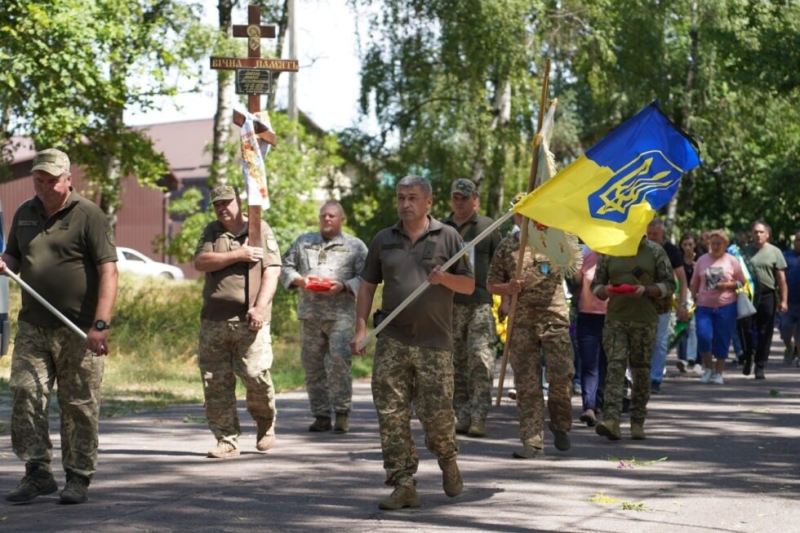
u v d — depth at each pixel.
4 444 10.21
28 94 22.45
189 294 26.67
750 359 17.80
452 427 7.50
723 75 38.22
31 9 21.02
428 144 33.53
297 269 11.48
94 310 7.62
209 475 8.75
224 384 9.66
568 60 34.16
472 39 31.42
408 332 7.39
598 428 10.74
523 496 7.94
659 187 8.36
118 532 6.76
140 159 26.83
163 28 25.53
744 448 10.25
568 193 8.17
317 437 10.98
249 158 9.88
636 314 10.77
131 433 11.10
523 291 9.72
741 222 44.59
